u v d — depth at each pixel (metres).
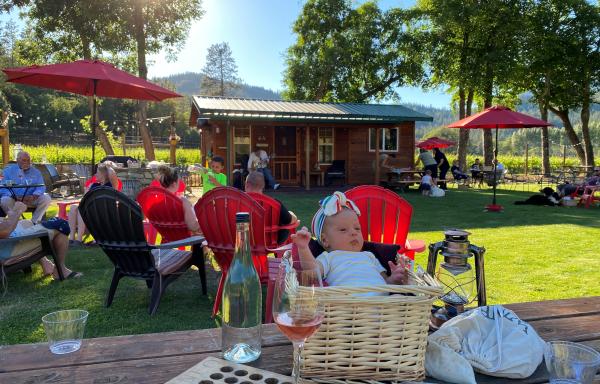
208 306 3.77
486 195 14.17
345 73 25.48
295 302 1.02
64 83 6.90
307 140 14.78
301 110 15.47
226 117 13.66
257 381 1.12
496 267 5.05
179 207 4.20
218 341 1.42
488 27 20.84
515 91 24.75
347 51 24.44
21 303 3.77
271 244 3.88
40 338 3.05
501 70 20.27
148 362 1.26
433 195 13.74
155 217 4.35
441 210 10.33
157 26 19.88
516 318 1.37
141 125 19.03
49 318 1.37
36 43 20.12
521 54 21.28
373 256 1.90
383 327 1.13
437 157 16.38
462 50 21.50
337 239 1.91
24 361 1.26
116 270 3.71
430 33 22.70
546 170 24.75
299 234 1.47
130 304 3.78
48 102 63.97
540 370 1.27
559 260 5.39
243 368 1.19
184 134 74.06
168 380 1.16
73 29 18.89
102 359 1.28
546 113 24.94
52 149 24.48
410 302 1.12
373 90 25.75
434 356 1.22
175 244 3.55
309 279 1.16
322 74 25.56
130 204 3.32
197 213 3.34
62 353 1.31
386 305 1.12
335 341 1.13
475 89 20.95
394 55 24.38
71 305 3.73
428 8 22.61
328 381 1.14
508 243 6.45
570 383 1.00
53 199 11.50
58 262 4.45
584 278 4.59
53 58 20.39
